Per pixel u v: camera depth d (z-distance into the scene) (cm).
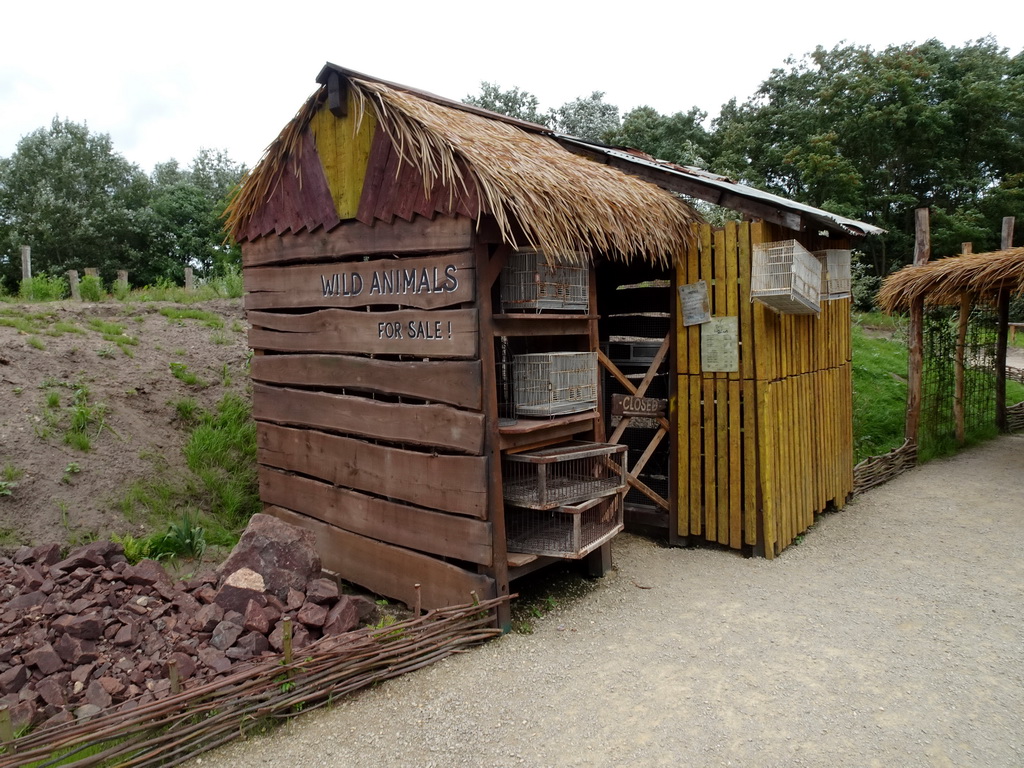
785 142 2844
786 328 674
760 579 599
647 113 2805
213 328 1006
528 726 386
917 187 2962
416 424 524
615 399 727
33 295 1154
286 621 395
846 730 376
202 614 444
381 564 566
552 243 473
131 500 623
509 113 3008
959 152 2866
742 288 637
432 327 503
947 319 1153
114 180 3881
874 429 1123
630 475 702
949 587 570
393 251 522
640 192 610
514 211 455
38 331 831
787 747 362
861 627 501
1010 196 2625
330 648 418
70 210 3350
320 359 598
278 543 496
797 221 598
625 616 532
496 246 500
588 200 527
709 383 667
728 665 450
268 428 668
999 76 2977
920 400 1028
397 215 513
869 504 823
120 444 680
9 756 315
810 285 639
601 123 2916
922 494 862
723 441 661
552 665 455
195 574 573
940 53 3023
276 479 666
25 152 3688
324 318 591
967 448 1134
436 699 414
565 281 543
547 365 530
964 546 670
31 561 499
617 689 423
